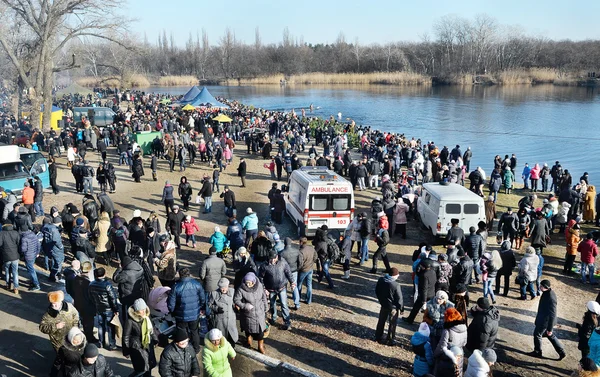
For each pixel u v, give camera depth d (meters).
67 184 25.36
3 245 12.12
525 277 13.30
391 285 10.66
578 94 94.06
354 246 18.09
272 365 9.90
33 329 10.73
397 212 18.59
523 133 53.59
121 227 14.02
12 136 33.19
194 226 17.02
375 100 86.56
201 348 10.15
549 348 11.26
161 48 158.50
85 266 9.91
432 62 136.38
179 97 68.94
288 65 146.62
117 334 9.98
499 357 10.81
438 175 25.38
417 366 9.08
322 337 11.32
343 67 146.88
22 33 41.69
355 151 38.88
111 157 32.31
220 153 29.84
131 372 9.27
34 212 18.94
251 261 12.03
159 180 27.03
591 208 21.16
